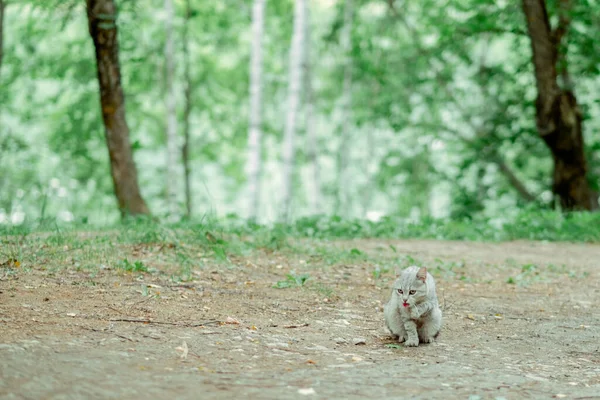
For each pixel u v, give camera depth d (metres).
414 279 6.81
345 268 10.74
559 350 7.17
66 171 28.20
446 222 18.12
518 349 7.13
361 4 29.31
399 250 13.11
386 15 29.12
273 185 38.88
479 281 10.80
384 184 33.84
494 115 24.89
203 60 31.08
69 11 17.69
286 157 22.14
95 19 15.80
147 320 6.88
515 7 21.62
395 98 27.62
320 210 27.91
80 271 8.68
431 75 27.83
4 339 5.74
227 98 33.00
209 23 29.52
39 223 11.47
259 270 9.96
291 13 31.55
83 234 11.45
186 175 30.28
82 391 4.65
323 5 35.44
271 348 6.38
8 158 27.19
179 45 29.45
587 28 22.11
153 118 30.31
